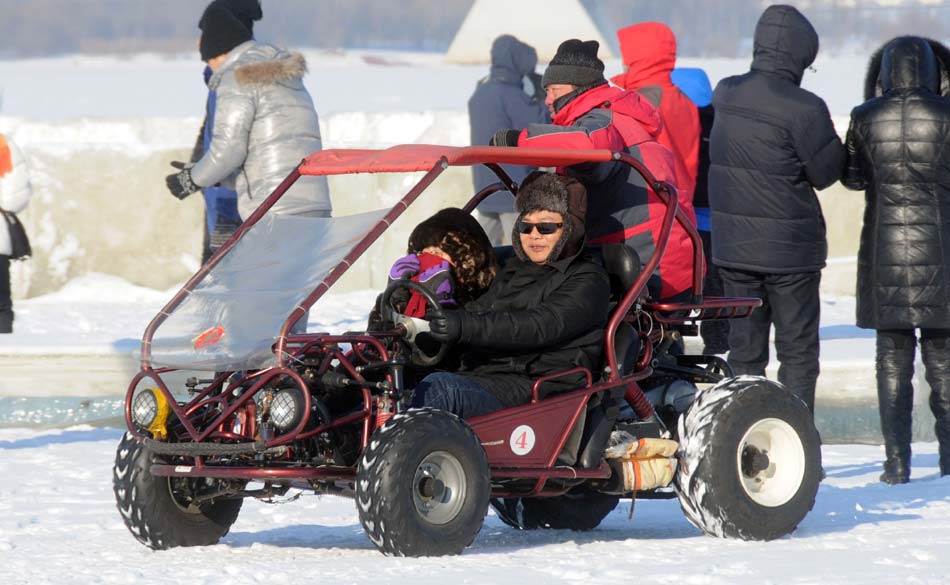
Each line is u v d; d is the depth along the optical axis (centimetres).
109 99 8038
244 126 3250
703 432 2080
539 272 2086
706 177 3481
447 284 2092
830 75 9244
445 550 1877
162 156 5497
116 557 1984
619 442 2105
